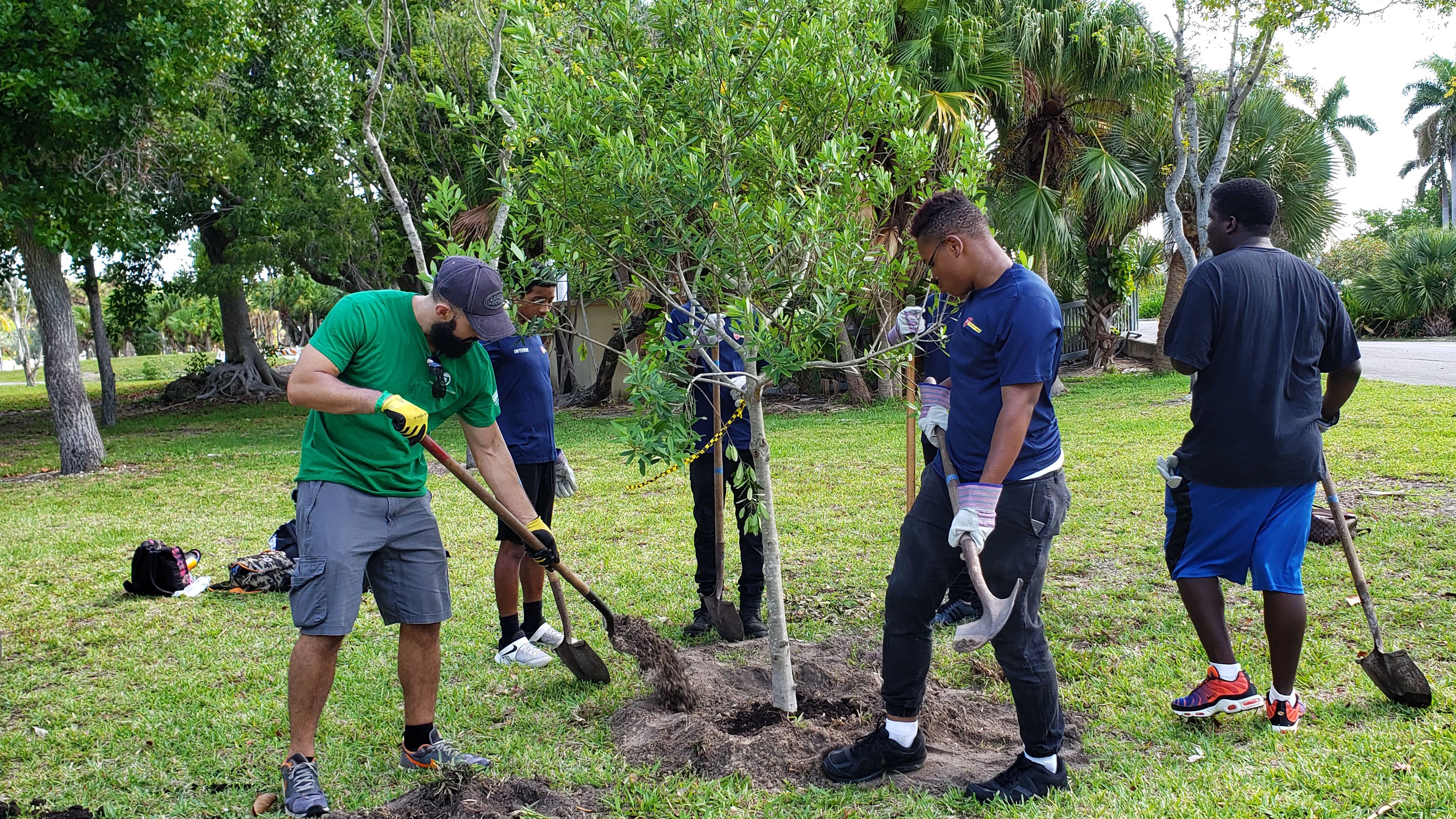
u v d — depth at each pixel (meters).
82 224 10.77
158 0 9.64
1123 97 14.48
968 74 12.87
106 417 18.31
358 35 14.00
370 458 2.89
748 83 3.16
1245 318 2.93
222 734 3.43
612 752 3.19
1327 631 3.91
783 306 3.14
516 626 4.09
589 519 7.11
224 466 11.26
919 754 2.92
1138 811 2.57
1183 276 16.92
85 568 6.14
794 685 3.58
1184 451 3.14
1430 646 3.71
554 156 3.06
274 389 24.22
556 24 3.41
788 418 13.87
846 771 2.88
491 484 3.27
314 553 2.82
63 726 3.57
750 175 3.29
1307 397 3.02
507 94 3.28
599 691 3.73
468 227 13.43
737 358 4.24
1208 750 2.96
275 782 3.06
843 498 7.48
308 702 2.85
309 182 16.06
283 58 12.09
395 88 14.27
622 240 3.17
